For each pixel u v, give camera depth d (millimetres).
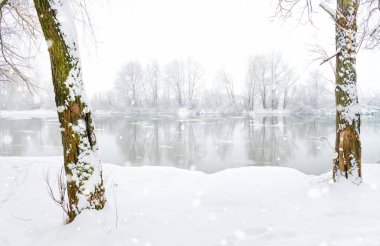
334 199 5039
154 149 20406
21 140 23031
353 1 5629
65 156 4148
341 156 5695
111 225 3932
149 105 62094
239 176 7746
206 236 3803
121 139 24625
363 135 23047
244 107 57594
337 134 5832
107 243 3549
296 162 16297
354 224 3908
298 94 54625
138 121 40875
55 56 3979
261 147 20703
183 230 4004
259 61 57688
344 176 5664
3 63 9445
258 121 39438
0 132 27812
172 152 19406
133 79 59531
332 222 4043
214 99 62719
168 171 8891
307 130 28750
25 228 4500
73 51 4090
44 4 3912
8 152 18469
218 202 5336
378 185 5824
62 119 4082
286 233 3758
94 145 4273
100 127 32938
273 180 7023
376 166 8477
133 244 3551
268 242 3535
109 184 6965
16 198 6156
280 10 6547
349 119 5613
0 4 5527
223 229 4031
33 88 9836
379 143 19453
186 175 8305
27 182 7414
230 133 27609
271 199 5352
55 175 8094
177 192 6336
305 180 6777
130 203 5203
